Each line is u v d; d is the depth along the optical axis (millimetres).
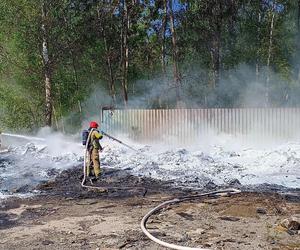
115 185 11008
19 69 26750
